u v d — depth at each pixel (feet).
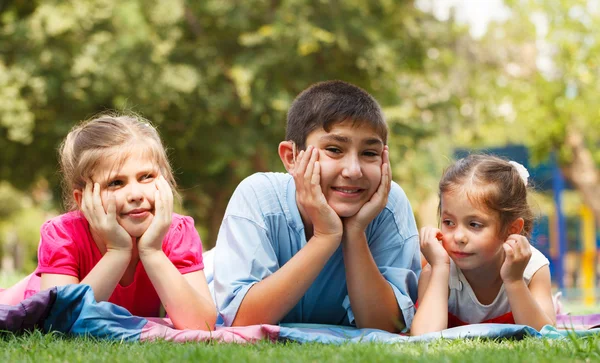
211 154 56.75
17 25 50.39
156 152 12.83
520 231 13.60
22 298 14.47
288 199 13.24
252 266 12.76
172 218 13.20
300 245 13.23
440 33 60.03
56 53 49.93
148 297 13.50
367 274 12.51
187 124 54.85
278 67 53.11
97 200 12.14
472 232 13.21
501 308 13.96
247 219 13.01
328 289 13.52
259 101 51.72
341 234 12.22
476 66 67.26
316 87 12.75
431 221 70.95
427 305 12.80
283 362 8.54
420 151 57.88
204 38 54.19
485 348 9.77
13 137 49.57
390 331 13.05
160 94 50.14
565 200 113.50
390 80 57.16
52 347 9.67
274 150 53.67
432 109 60.90
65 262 12.57
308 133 12.39
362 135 12.11
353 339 11.27
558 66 70.13
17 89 49.52
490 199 13.08
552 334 11.41
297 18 51.93
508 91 69.82
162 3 51.39
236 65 51.65
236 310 12.37
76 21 49.75
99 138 12.42
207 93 52.75
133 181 12.39
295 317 13.87
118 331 10.97
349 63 55.36
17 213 109.70
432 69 62.49
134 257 12.90
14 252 124.77
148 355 9.08
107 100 51.72
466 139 69.26
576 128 70.03
